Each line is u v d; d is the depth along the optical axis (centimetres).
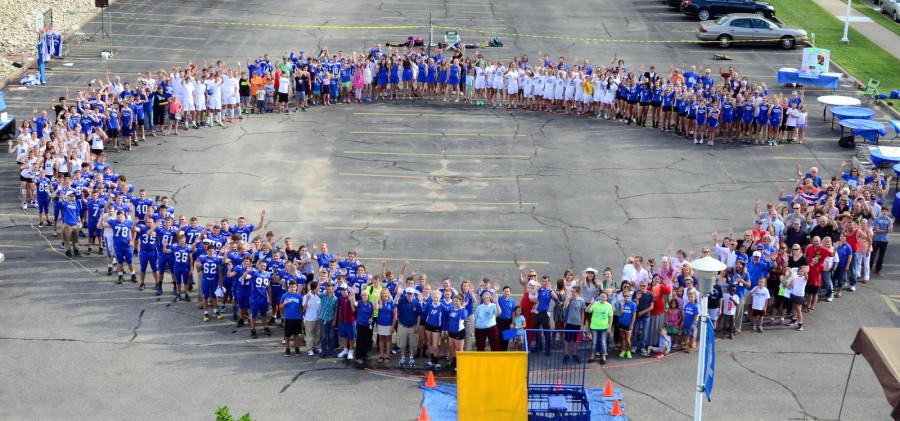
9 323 2805
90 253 3297
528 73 4803
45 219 3509
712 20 6097
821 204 3359
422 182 3938
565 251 3366
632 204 3772
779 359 2748
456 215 3647
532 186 3925
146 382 2539
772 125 4403
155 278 3067
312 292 2697
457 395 2389
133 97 4194
